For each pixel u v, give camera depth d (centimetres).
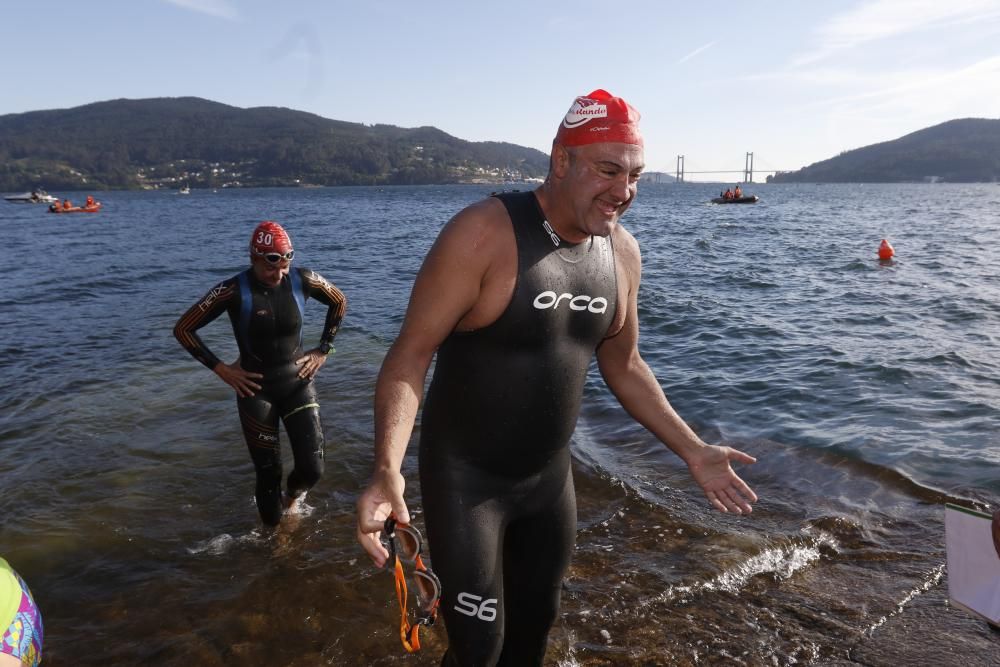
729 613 341
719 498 239
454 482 221
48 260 2061
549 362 217
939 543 399
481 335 213
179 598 376
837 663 305
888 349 824
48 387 746
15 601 173
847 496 461
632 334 247
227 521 465
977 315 1016
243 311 451
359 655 325
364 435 601
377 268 1800
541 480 232
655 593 359
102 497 497
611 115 195
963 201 7494
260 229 451
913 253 1959
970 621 328
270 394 460
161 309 1207
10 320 1116
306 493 503
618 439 577
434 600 190
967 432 555
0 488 509
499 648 218
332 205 7225
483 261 203
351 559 412
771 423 597
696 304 1155
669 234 2878
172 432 617
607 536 418
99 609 368
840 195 10700
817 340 886
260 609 363
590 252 222
